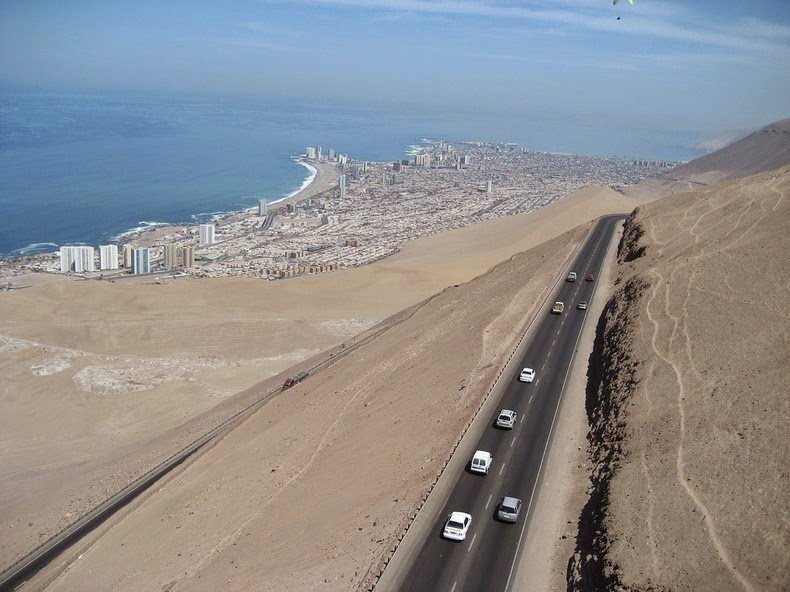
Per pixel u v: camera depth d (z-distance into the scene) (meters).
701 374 48.28
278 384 93.69
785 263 61.00
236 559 46.94
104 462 82.56
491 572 37.53
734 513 34.50
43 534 65.19
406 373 71.31
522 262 111.75
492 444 49.97
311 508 50.25
